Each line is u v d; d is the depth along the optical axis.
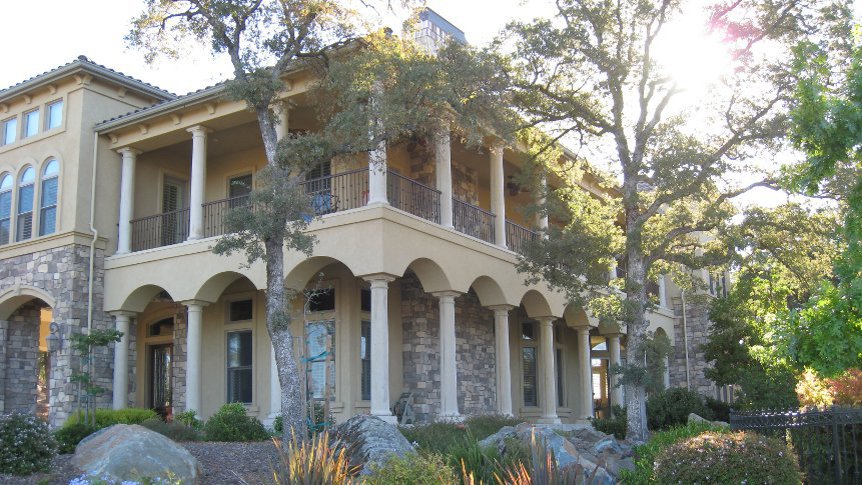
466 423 15.49
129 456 10.34
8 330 21.02
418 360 18.88
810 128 8.38
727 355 21.20
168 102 18.47
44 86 20.47
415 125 13.60
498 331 19.12
